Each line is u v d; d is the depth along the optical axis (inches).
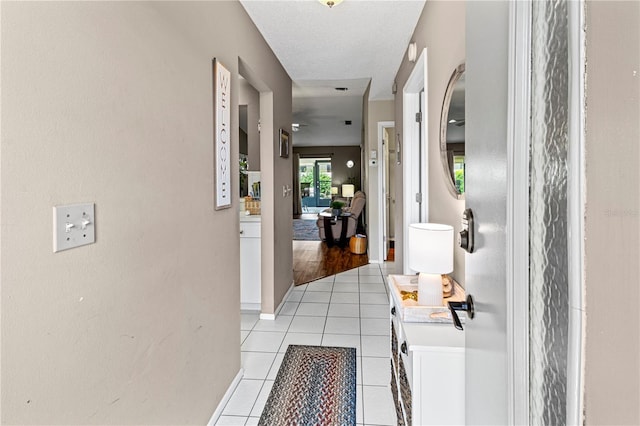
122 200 39.3
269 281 118.6
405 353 51.2
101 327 36.1
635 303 14.5
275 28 95.0
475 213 32.2
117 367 38.6
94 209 35.0
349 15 88.5
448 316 50.8
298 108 234.5
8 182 26.5
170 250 49.9
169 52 49.3
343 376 82.3
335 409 70.1
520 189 22.4
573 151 17.4
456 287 62.2
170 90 49.7
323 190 537.0
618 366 15.3
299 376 82.4
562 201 19.0
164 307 48.3
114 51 37.8
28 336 28.1
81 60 33.3
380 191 201.8
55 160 30.5
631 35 14.4
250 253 123.2
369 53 114.3
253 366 87.0
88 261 34.3
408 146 115.5
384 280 168.4
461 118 60.9
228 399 72.6
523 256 22.2
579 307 17.3
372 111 191.8
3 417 26.3
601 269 16.2
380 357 91.4
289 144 141.5
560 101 19.0
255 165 165.8
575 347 17.5
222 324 70.0
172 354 50.5
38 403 29.0
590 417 16.9
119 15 38.5
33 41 28.5
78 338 33.1
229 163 73.0
